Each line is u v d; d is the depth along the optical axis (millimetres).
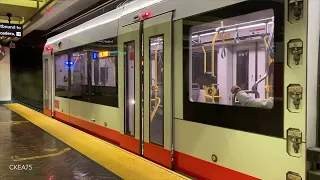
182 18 4199
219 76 3982
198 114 3941
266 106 3107
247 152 3279
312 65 2723
